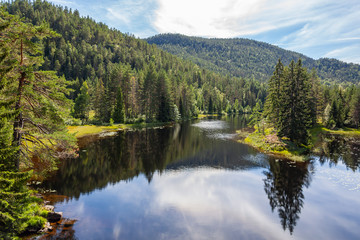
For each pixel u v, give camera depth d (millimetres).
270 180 24906
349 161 32281
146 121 76562
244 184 23766
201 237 14055
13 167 12703
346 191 21859
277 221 16375
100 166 29359
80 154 35094
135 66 168000
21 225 12297
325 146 43844
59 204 17984
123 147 40625
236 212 17625
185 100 104625
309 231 15172
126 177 25531
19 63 13203
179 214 17047
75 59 141000
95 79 119750
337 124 72250
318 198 20359
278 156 35375
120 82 82250
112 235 13836
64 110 16016
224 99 142750
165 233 14344
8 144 11633
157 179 25078
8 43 12930
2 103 11492
